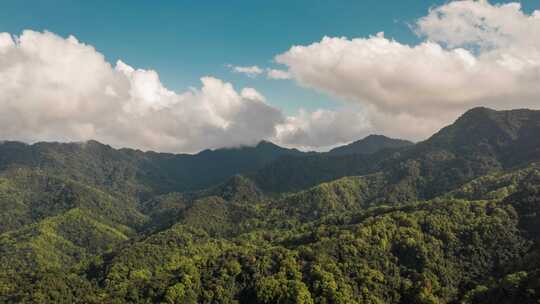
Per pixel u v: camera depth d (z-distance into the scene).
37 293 186.25
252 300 180.38
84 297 194.88
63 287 198.25
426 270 178.38
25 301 180.88
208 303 180.88
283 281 177.38
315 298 168.00
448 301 167.75
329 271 179.88
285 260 192.00
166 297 178.62
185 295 182.12
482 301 159.00
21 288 193.62
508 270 172.75
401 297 173.62
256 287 179.25
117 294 193.88
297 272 182.50
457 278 178.75
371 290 172.62
